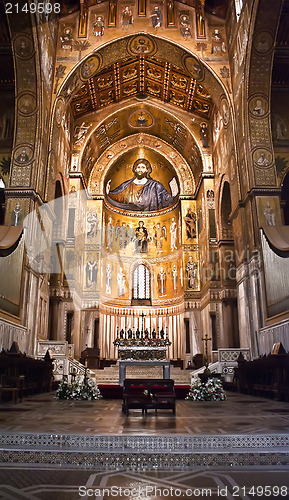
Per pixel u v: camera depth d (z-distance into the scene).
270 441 5.26
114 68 21.52
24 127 16.36
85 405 9.98
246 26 16.12
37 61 15.80
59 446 5.18
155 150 27.95
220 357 16.67
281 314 13.23
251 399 11.73
